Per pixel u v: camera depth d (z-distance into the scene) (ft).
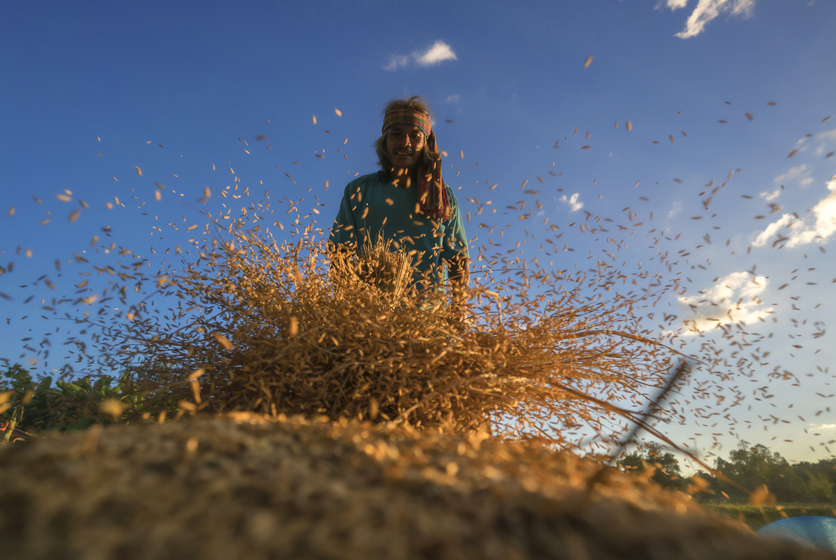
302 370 4.26
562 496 1.86
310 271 5.49
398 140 8.19
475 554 1.52
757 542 1.66
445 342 4.52
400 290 5.52
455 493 1.87
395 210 8.36
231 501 1.77
